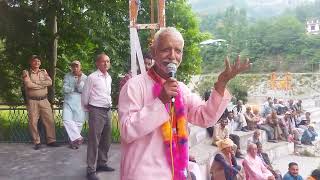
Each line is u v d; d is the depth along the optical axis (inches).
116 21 415.5
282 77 1948.8
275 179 406.9
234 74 84.3
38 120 338.0
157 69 85.7
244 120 570.9
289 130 682.8
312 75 1894.7
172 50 83.0
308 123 781.3
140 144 82.2
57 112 360.5
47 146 328.5
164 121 79.0
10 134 349.4
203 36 748.0
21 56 427.5
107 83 245.8
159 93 80.5
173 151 82.2
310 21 2866.6
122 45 411.2
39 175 249.9
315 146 676.7
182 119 84.3
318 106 1316.4
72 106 320.2
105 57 243.3
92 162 239.5
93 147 239.5
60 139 348.5
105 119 244.7
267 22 2706.7
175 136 83.4
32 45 420.8
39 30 419.5
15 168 265.0
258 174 368.2
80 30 410.9
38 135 321.4
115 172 254.7
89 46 447.5
